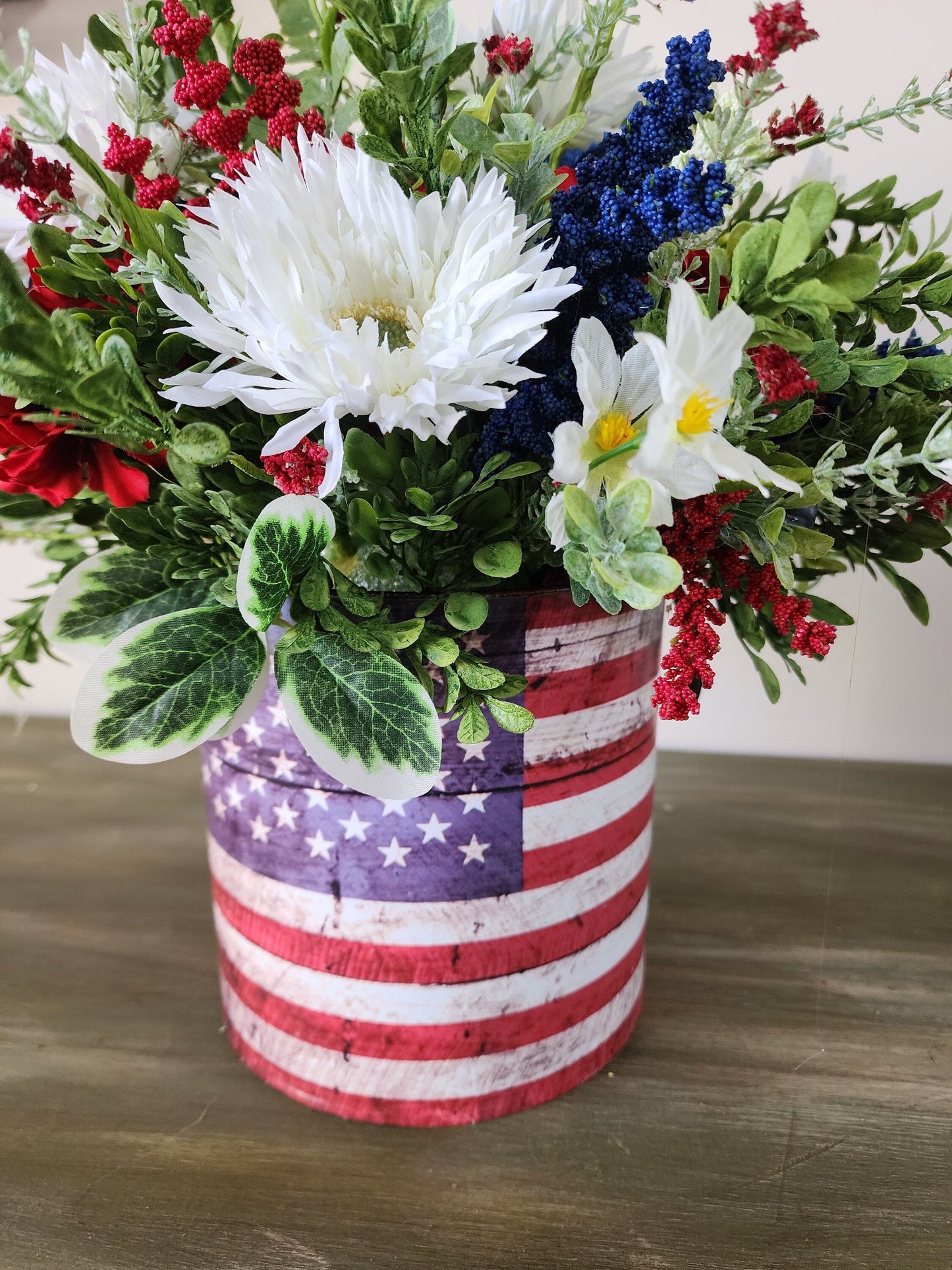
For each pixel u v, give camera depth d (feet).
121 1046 1.50
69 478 1.03
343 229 0.99
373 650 0.97
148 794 2.46
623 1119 1.34
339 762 0.94
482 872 1.19
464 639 1.07
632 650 1.24
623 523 0.80
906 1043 1.49
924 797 2.33
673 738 2.76
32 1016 1.57
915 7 1.83
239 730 1.21
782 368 0.82
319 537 0.92
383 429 0.89
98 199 1.02
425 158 0.99
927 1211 1.18
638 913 1.46
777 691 1.16
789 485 0.82
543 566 1.15
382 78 0.91
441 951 1.22
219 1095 1.39
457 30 1.24
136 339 0.99
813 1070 1.43
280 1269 1.10
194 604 1.09
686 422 0.77
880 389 1.10
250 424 1.06
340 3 0.92
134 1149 1.28
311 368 0.89
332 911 1.22
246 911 1.32
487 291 0.90
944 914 1.84
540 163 0.97
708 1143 1.30
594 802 1.26
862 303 1.07
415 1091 1.30
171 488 1.03
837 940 1.76
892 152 2.01
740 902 1.89
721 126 0.96
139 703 0.93
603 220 0.88
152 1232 1.15
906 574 2.29
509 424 0.96
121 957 1.74
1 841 2.18
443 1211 1.18
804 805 2.34
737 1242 1.13
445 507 0.94
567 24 1.13
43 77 1.15
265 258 0.90
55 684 3.00
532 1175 1.24
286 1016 1.33
